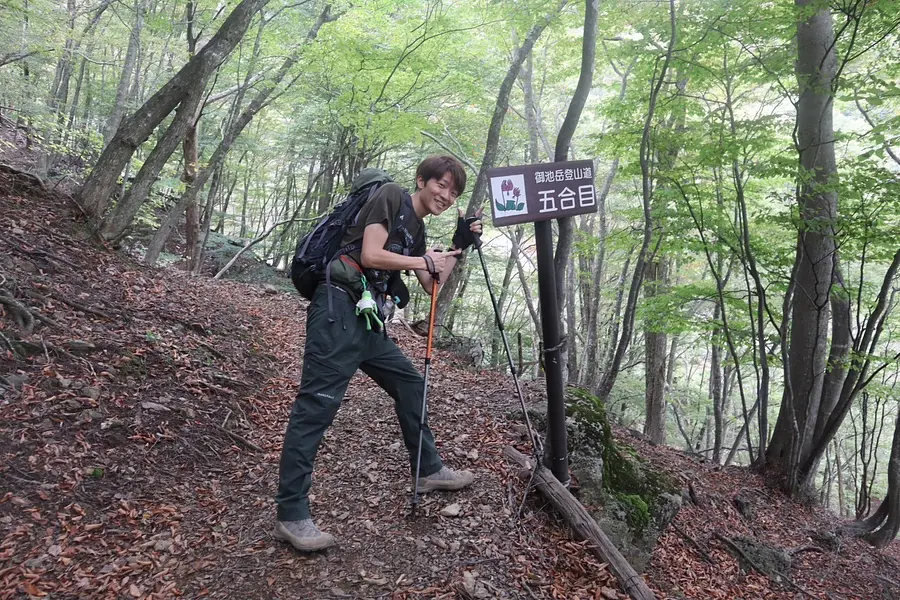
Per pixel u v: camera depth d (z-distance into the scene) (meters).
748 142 6.46
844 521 7.72
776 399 16.98
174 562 2.35
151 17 9.93
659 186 7.84
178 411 3.42
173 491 2.83
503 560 2.65
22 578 2.07
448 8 8.92
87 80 14.83
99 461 2.81
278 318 6.43
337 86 11.19
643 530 3.63
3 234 4.32
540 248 3.16
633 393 18.52
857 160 6.64
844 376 7.80
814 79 6.44
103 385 3.33
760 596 4.35
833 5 6.09
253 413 3.84
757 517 6.29
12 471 2.54
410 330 6.95
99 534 2.41
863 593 5.36
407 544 2.62
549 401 3.29
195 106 5.92
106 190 5.59
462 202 14.84
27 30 10.49
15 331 3.35
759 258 7.98
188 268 10.73
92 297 4.32
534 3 7.71
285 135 16.55
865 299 7.87
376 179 2.59
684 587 3.91
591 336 13.51
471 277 19.03
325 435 3.62
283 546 2.51
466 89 11.02
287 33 9.90
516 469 3.42
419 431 2.89
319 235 2.56
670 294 9.26
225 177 17.94
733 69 6.89
